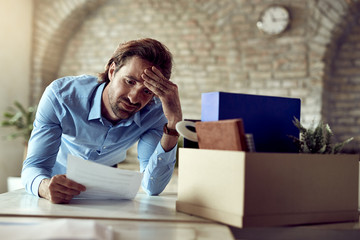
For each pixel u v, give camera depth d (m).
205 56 4.77
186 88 4.83
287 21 4.35
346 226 0.99
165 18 4.92
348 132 4.38
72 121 1.57
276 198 0.94
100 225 0.78
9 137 4.28
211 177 1.00
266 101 1.11
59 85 1.55
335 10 4.20
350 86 4.41
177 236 0.82
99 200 1.29
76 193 1.20
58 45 5.19
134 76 1.41
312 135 1.05
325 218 1.01
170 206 1.22
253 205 0.91
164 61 1.46
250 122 1.09
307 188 0.99
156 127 1.75
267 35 4.47
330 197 1.02
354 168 1.07
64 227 0.70
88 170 1.20
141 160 1.77
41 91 5.09
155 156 1.49
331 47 4.32
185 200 1.10
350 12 4.20
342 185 1.04
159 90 1.41
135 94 1.43
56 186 1.17
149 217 1.01
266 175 0.93
